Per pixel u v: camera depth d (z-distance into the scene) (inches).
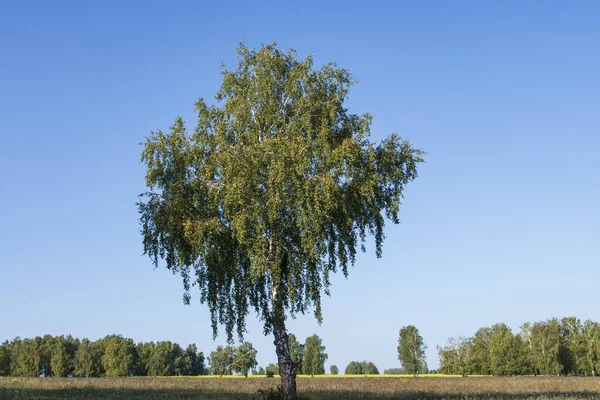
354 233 1085.8
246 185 973.8
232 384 2390.5
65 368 5019.7
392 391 1796.3
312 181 975.0
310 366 4338.1
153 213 1084.5
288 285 1003.9
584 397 1473.9
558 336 4520.2
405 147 1081.4
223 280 1102.4
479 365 4675.2
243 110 1066.7
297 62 1125.7
